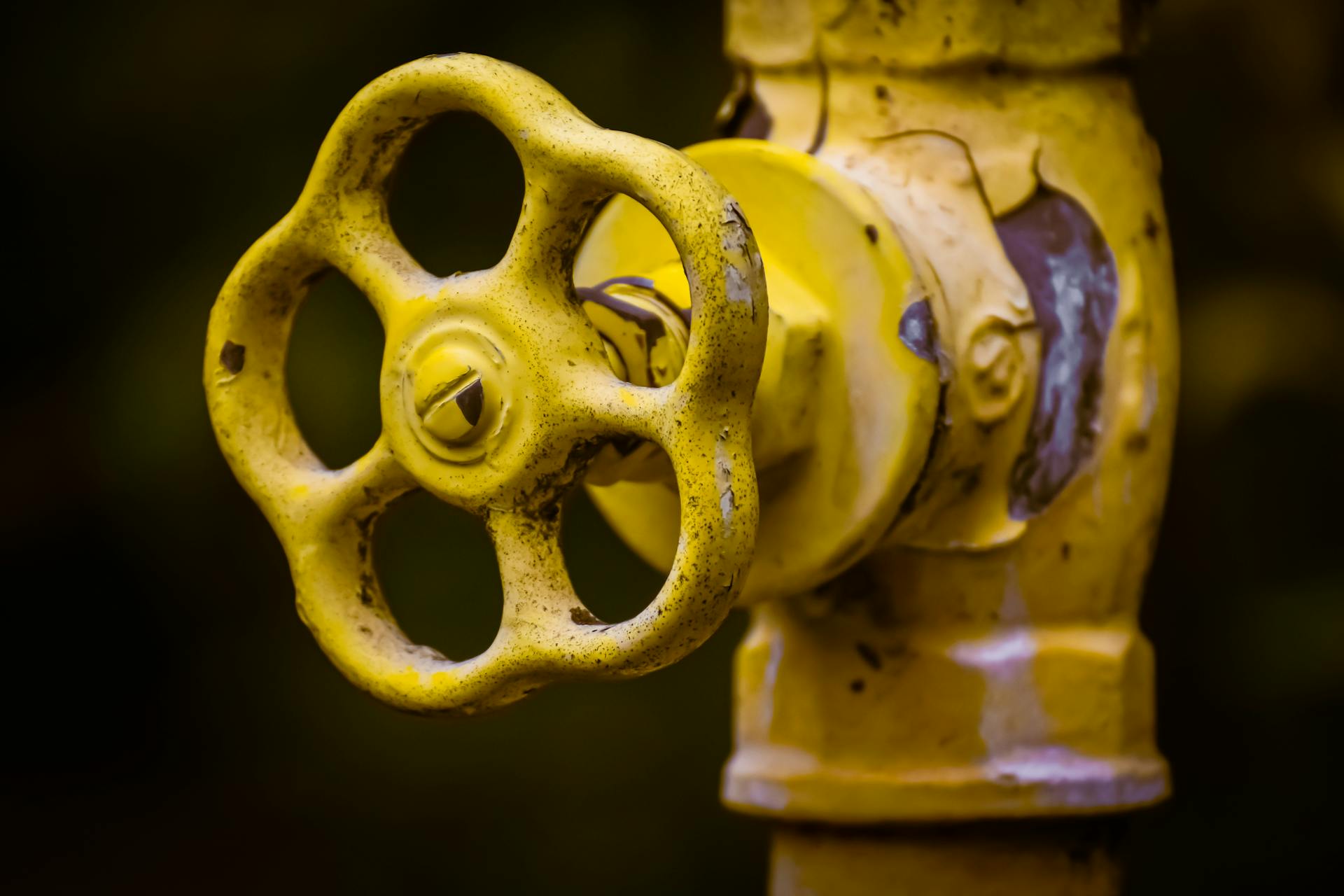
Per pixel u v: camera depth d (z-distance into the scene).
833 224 0.43
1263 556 0.79
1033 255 0.44
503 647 0.41
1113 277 0.45
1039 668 0.45
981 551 0.44
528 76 0.41
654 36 0.84
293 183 0.90
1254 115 0.76
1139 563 0.45
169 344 0.91
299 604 0.42
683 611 0.40
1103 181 0.45
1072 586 0.45
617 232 0.45
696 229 0.40
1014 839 0.45
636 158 0.40
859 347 0.43
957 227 0.44
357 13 0.89
